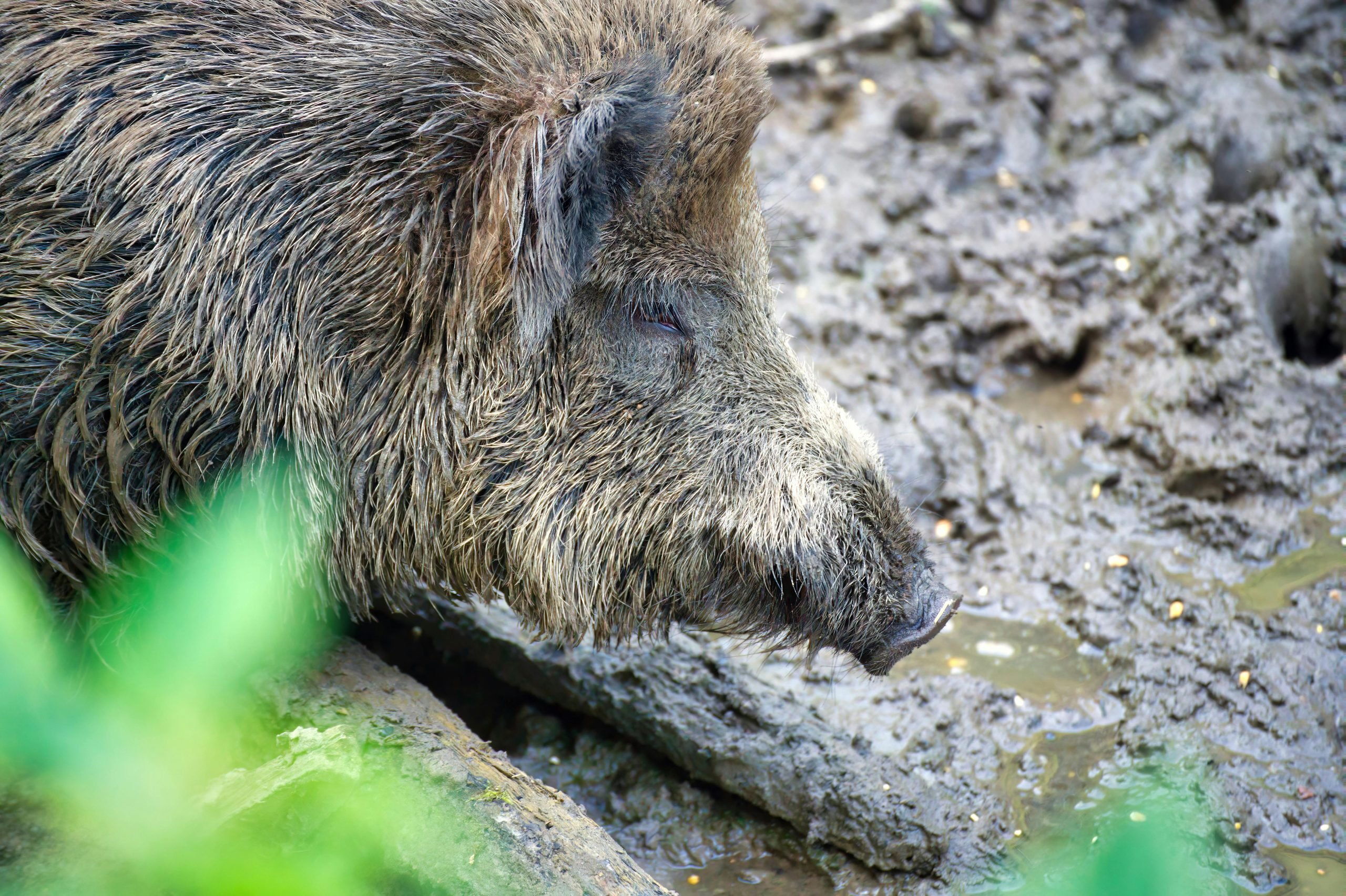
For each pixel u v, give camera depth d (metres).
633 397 6.41
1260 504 8.94
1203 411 9.47
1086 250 10.86
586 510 6.49
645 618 6.78
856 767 6.87
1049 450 9.60
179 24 6.32
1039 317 10.41
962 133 12.23
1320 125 11.37
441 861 5.40
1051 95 12.43
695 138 6.20
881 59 13.06
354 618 7.23
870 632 6.56
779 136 12.48
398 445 6.48
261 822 5.20
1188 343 9.92
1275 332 10.47
